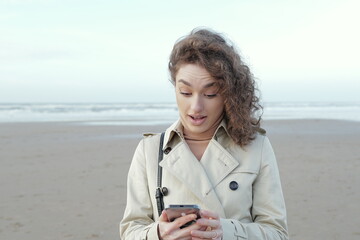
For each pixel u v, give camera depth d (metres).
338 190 7.52
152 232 1.69
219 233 1.63
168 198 1.89
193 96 1.80
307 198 7.00
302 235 5.20
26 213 6.31
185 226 1.65
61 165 10.38
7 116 41.56
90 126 25.19
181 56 1.79
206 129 1.87
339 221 5.75
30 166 10.25
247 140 1.92
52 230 5.53
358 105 105.06
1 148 13.68
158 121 31.83
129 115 43.88
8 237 5.25
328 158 11.14
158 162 1.97
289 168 9.70
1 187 8.01
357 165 10.05
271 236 1.79
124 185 8.15
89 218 6.06
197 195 1.83
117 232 5.45
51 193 7.54
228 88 1.79
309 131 20.75
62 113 49.75
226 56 1.79
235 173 1.89
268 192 1.91
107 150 13.12
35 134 19.05
